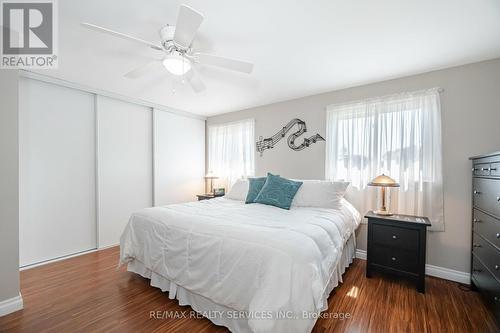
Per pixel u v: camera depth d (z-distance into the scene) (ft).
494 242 5.34
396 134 8.60
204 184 15.39
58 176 9.27
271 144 12.20
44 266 8.62
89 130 10.17
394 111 8.68
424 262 6.84
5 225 5.79
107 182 10.75
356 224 8.52
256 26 5.65
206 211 7.48
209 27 5.67
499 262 5.03
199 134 15.16
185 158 14.26
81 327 5.29
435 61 7.41
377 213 8.16
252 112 13.10
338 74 8.47
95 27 4.48
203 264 5.42
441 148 7.79
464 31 5.81
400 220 7.23
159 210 7.57
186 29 4.75
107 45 6.47
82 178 9.96
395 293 6.79
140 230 7.30
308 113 10.96
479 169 6.42
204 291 5.31
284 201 8.38
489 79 7.21
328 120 10.21
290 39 6.23
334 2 4.83
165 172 13.17
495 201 5.34
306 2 4.83
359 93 9.59
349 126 9.70
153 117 12.57
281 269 4.31
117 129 11.12
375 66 7.80
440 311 5.93
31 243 8.61
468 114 7.48
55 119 9.16
